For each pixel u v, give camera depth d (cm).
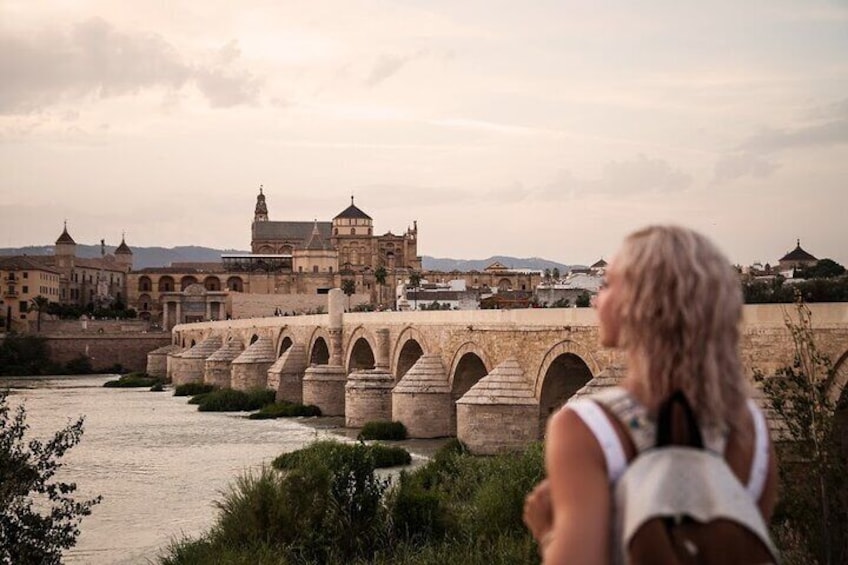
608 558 491
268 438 7725
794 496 2417
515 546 3050
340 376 9925
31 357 19500
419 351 8756
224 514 3741
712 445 516
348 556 3375
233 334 15700
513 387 6009
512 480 3566
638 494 490
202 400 11362
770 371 3803
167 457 6694
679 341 514
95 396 12912
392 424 7325
